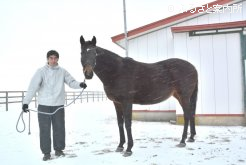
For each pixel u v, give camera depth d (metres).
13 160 4.28
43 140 4.25
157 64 5.24
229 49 7.32
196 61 7.56
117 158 4.22
